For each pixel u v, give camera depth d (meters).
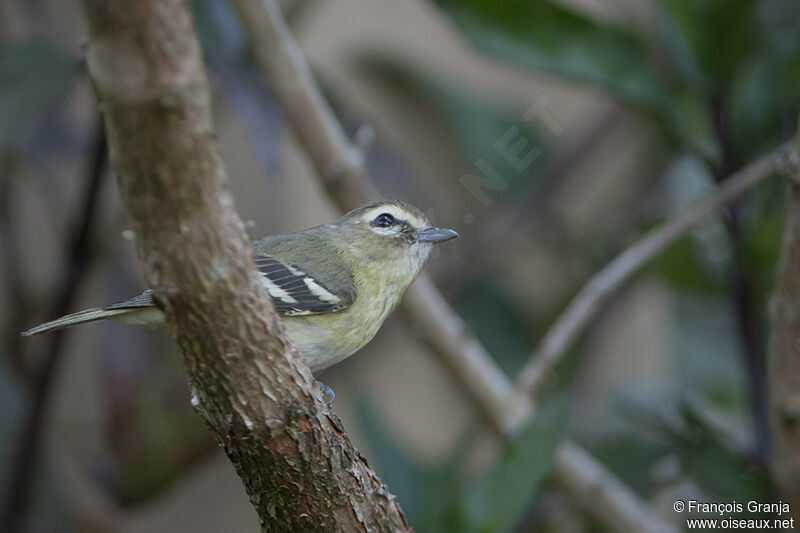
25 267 11.48
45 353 9.45
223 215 4.14
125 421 10.47
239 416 4.88
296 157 12.43
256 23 8.00
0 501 9.59
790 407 6.62
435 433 13.06
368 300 8.58
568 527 10.99
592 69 8.90
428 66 13.53
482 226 13.01
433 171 13.01
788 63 8.60
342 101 10.89
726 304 10.60
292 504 5.36
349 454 5.40
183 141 3.77
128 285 11.23
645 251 9.01
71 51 9.54
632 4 11.02
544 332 12.75
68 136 10.09
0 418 9.67
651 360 14.07
